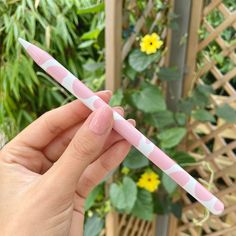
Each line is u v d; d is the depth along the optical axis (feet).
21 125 0.86
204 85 1.26
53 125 0.62
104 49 1.01
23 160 0.61
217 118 1.44
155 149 0.49
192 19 1.18
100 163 0.66
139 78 1.16
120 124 0.50
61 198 0.48
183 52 1.23
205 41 1.22
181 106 1.26
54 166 0.49
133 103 1.06
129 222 1.36
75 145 0.45
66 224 0.51
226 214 1.56
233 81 1.35
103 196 1.18
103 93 0.55
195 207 1.57
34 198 0.48
